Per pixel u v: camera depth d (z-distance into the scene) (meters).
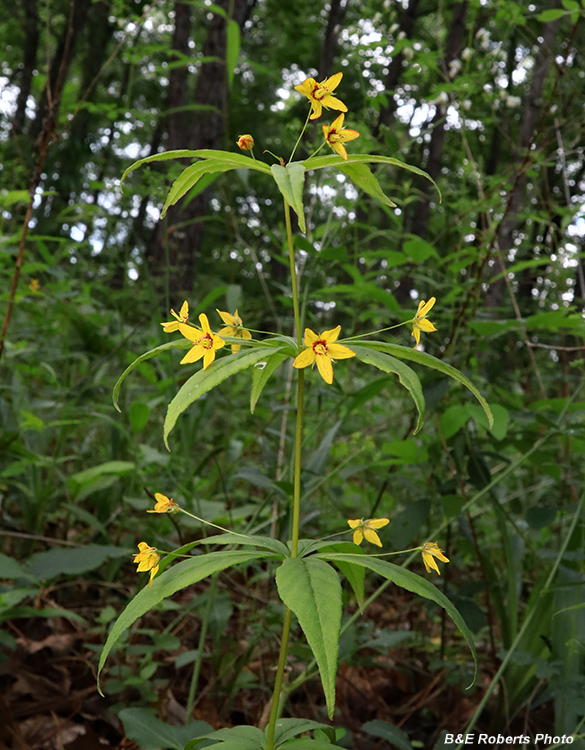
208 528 3.03
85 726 2.15
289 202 1.14
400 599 3.32
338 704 2.53
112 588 2.93
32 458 2.95
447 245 3.23
